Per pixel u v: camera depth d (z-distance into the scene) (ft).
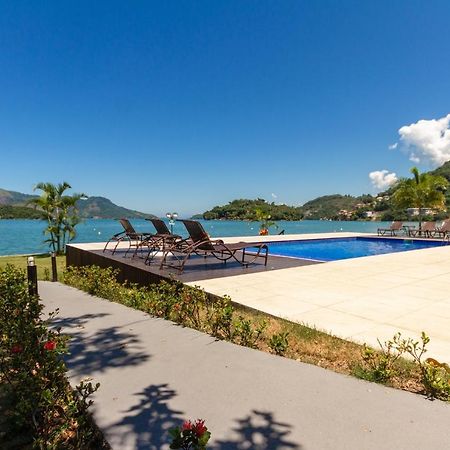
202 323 12.03
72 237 56.08
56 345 6.59
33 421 5.52
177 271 21.57
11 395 6.95
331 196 524.11
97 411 6.32
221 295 15.42
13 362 6.43
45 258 45.85
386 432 5.70
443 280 18.90
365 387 7.32
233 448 5.31
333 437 5.57
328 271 21.77
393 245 50.26
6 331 7.95
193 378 7.69
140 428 5.82
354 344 9.90
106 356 8.95
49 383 5.81
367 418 6.12
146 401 6.68
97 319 12.49
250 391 7.09
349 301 14.52
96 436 5.71
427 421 6.03
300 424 5.93
